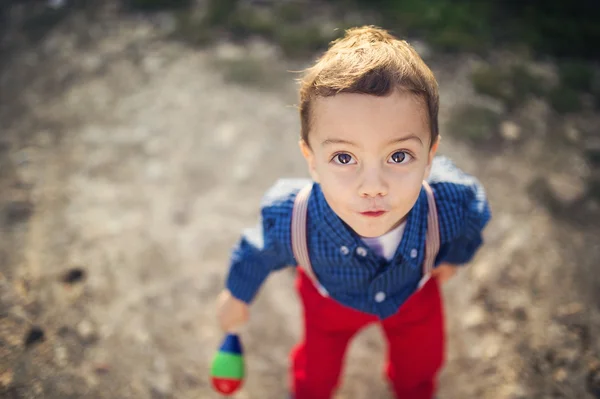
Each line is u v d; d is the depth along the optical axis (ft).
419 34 11.87
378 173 3.68
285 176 9.11
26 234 7.81
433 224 4.58
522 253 7.98
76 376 6.30
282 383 6.75
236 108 10.15
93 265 7.53
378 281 4.63
